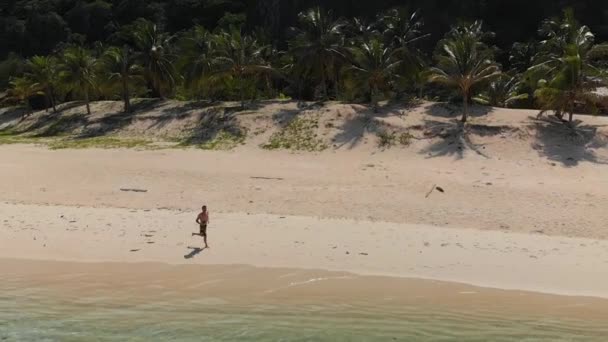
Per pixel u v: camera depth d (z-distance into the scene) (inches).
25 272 700.7
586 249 796.6
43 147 1887.3
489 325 546.9
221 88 2325.3
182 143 1825.8
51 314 573.9
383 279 682.2
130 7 4525.1
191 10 4293.8
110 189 1222.9
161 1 4569.4
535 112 1713.8
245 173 1357.0
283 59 2333.9
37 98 3157.0
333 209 1050.7
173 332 529.7
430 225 952.3
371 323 551.8
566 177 1311.5
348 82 1943.9
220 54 2143.2
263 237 854.5
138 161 1517.0
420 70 2030.0
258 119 1873.8
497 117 1670.8
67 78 2411.4
